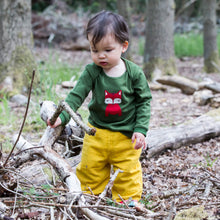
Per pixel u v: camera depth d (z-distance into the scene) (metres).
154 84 8.17
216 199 2.62
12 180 2.59
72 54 14.14
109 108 2.56
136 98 2.65
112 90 2.54
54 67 8.73
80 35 16.09
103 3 19.95
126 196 2.68
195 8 21.41
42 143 2.90
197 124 4.52
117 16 2.47
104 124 2.62
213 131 4.48
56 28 15.88
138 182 2.71
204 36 11.02
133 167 2.68
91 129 2.12
